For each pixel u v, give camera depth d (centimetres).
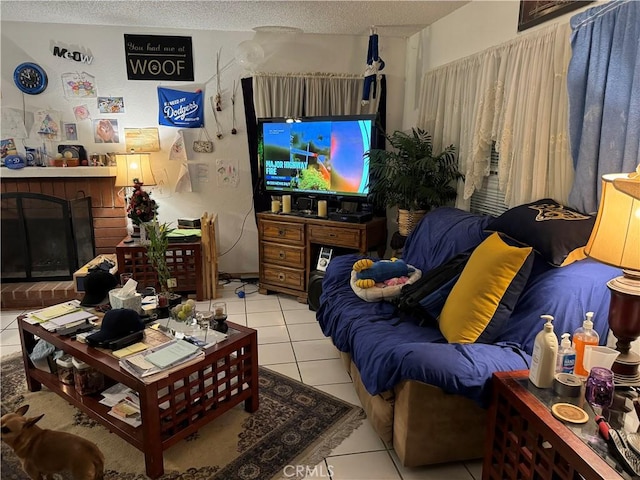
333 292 282
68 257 394
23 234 387
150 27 393
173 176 423
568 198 224
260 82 407
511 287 192
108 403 200
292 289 392
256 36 406
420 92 393
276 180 409
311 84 412
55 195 392
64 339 204
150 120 411
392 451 200
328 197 388
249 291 418
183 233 385
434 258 279
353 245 358
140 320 206
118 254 368
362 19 361
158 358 180
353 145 367
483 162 300
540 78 240
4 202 383
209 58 407
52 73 389
